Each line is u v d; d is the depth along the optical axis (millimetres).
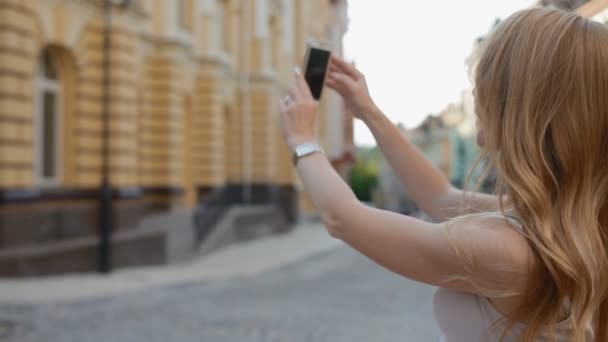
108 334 7219
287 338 7160
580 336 1119
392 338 7262
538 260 1146
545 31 1211
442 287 1250
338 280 12938
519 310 1162
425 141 51969
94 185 13992
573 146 1169
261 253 18547
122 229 14375
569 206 1164
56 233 12727
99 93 14141
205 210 18562
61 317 8117
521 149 1187
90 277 11828
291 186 30156
